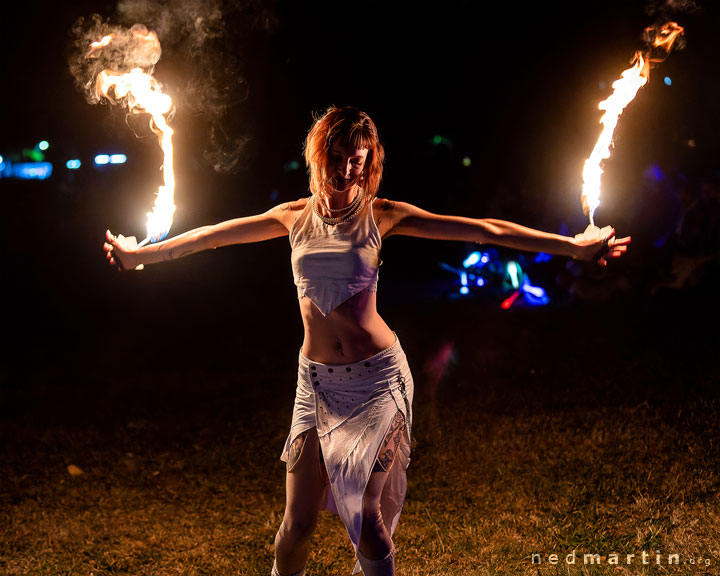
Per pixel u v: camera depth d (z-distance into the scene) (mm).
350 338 3232
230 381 7910
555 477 5098
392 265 15844
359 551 3250
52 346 9789
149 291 13438
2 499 5246
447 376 7633
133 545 4508
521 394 6879
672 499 4668
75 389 7867
